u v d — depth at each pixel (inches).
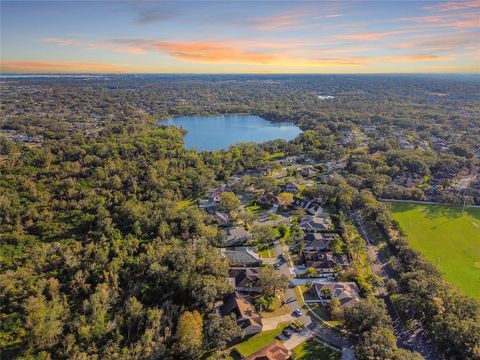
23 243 5634.8
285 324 3986.2
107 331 3705.7
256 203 7367.1
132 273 4667.8
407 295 4074.8
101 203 6786.4
